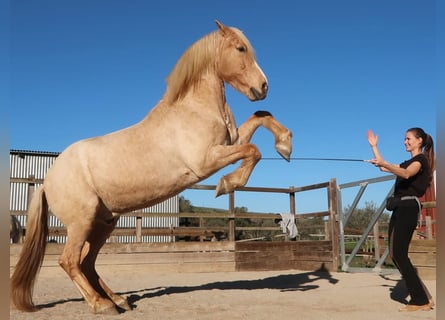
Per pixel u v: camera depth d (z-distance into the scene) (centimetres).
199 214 926
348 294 536
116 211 446
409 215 416
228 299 494
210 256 915
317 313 404
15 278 424
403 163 439
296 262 978
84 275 432
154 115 432
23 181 822
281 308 431
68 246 425
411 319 366
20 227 829
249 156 412
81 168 425
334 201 916
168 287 623
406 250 417
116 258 851
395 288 595
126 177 417
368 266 1149
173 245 891
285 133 457
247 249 943
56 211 434
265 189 982
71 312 417
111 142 430
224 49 439
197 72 434
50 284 672
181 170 416
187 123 415
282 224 989
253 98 436
